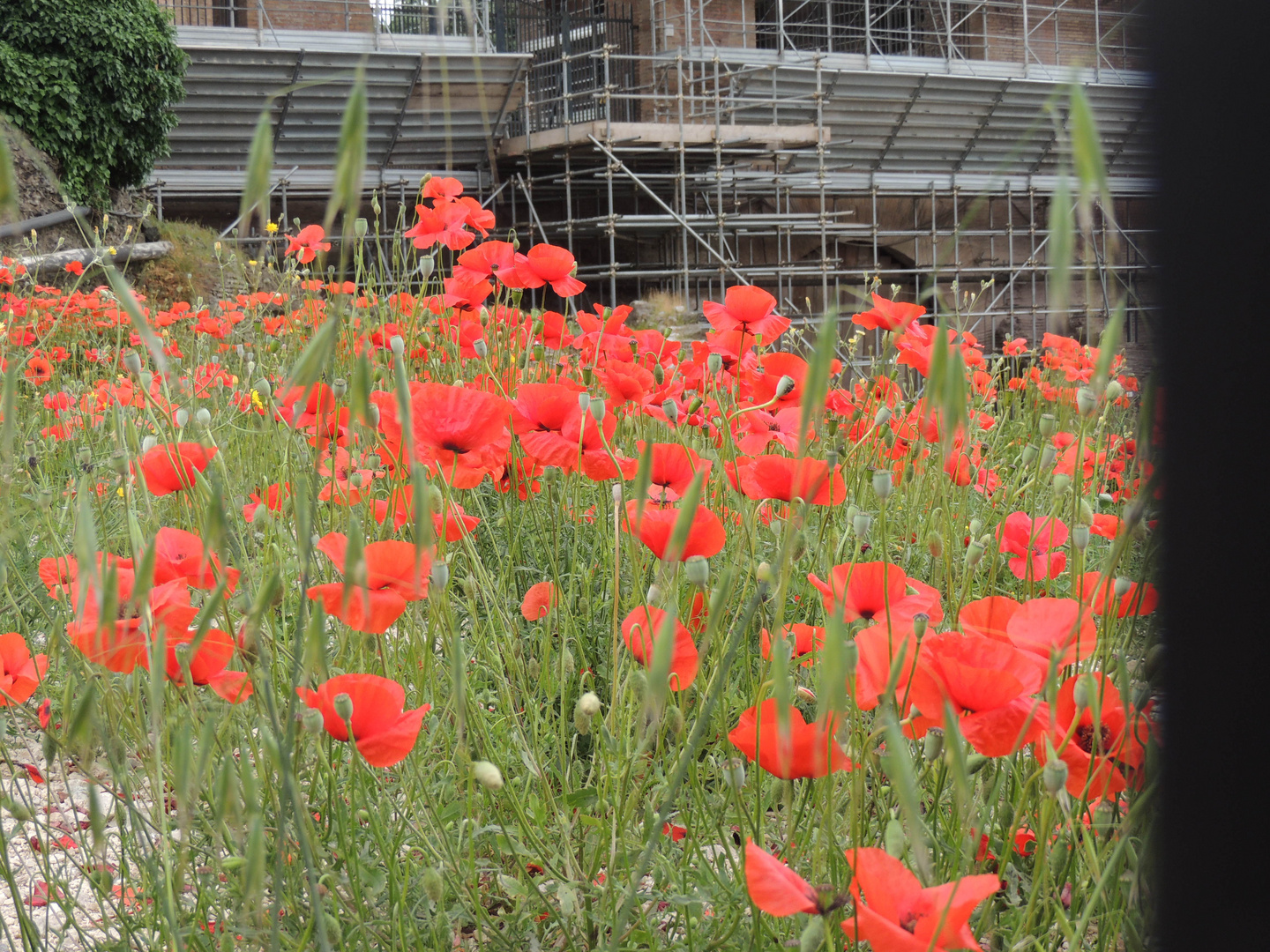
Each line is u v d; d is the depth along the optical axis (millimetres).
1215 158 607
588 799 1003
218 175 12398
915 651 686
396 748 805
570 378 2184
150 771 822
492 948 939
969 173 17250
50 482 2105
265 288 4641
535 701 1237
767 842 1024
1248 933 607
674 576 903
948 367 469
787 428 1552
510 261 2111
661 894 933
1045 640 750
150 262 9328
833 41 17469
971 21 17500
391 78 12266
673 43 15266
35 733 1337
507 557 1561
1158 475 657
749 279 15586
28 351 2783
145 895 898
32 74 8852
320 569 1274
